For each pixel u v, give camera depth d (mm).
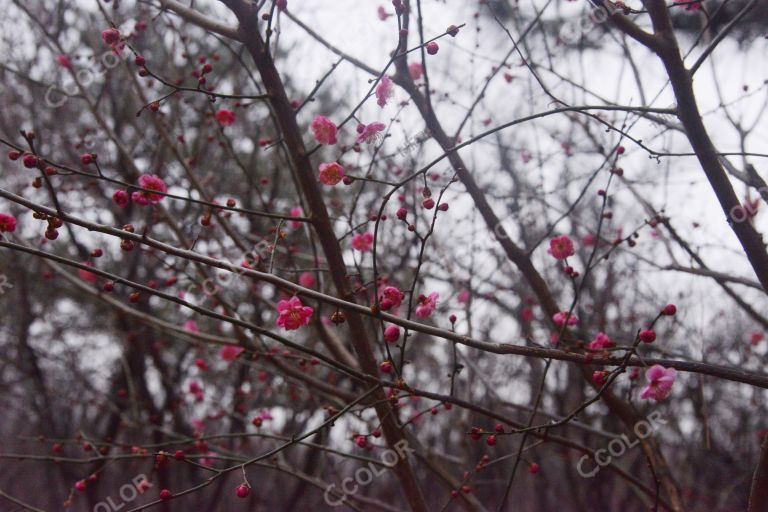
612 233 5105
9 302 6988
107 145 5844
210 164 5957
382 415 2865
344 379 5590
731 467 6156
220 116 3518
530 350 2174
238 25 2756
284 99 2715
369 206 4250
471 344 2186
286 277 3807
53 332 6969
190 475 6605
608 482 6863
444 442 5480
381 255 4605
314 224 2717
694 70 2445
